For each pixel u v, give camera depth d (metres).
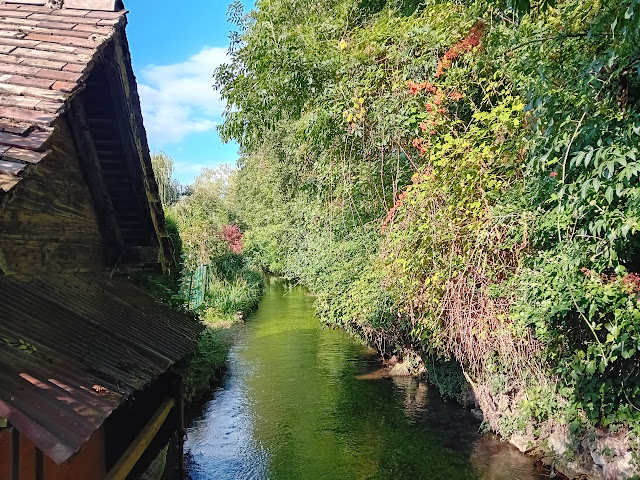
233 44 7.18
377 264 6.61
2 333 2.67
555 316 4.61
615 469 5.38
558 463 6.16
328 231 12.38
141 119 4.56
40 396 2.15
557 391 6.32
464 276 4.89
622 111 3.50
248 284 23.91
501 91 4.98
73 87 3.03
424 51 5.53
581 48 3.80
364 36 6.21
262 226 30.84
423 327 5.76
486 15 4.76
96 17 4.09
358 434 8.12
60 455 1.82
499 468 6.57
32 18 3.97
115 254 5.37
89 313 3.83
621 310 3.93
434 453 7.22
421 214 5.12
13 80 3.01
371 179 7.38
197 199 32.53
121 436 5.01
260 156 24.33
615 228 3.66
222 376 11.55
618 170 3.54
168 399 6.22
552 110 3.72
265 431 8.48
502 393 7.39
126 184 4.95
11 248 3.48
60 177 4.25
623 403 5.50
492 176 4.65
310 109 6.82
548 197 4.31
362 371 11.62
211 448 7.89
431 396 9.70
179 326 5.34
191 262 21.25
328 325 15.73
